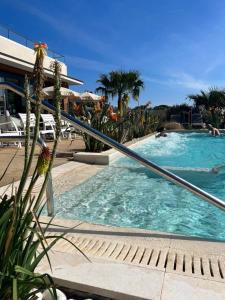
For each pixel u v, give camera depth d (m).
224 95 25.02
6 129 10.41
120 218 3.68
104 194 4.61
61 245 2.42
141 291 1.82
